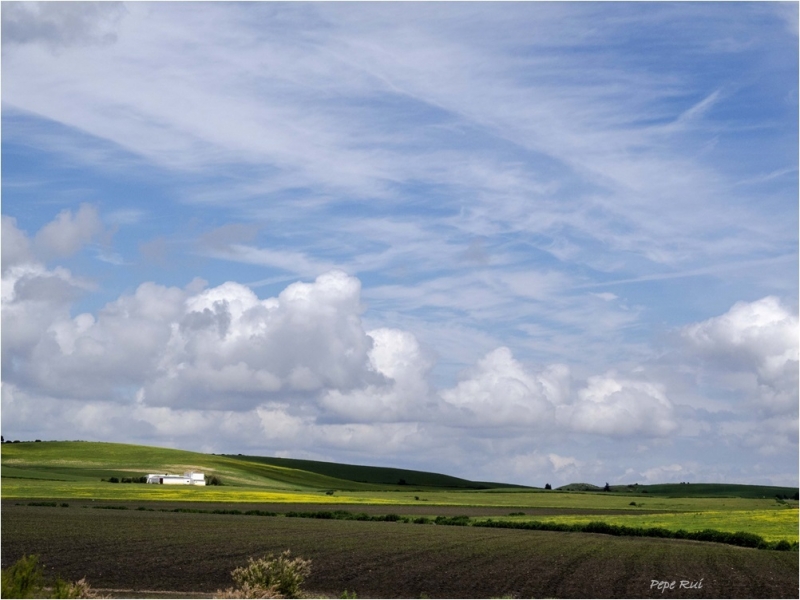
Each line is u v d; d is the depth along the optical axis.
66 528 56.94
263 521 73.06
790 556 49.22
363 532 62.09
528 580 35.88
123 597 27.61
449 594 31.41
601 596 31.84
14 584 21.31
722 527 71.38
